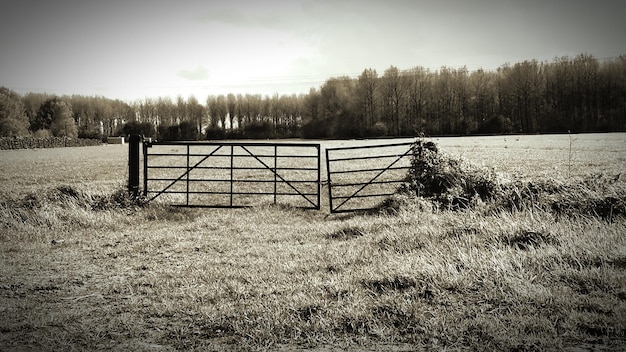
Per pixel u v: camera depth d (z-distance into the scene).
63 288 5.66
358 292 4.97
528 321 3.88
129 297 5.25
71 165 33.94
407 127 107.94
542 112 97.62
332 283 5.28
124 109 141.75
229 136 128.12
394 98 112.88
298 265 6.43
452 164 12.35
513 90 101.25
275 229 9.77
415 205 10.84
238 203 13.88
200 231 9.68
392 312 4.32
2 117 91.50
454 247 6.38
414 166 12.73
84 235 9.16
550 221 7.61
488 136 82.44
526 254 5.64
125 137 124.31
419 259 5.89
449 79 109.50
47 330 4.27
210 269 6.37
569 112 94.81
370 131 102.44
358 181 18.73
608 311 4.00
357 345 3.74
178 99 140.62
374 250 7.02
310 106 124.00
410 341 3.77
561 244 6.00
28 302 5.09
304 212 12.32
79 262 7.02
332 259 6.61
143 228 10.06
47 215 10.08
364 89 112.75
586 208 8.32
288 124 137.50
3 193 16.59
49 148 76.94
